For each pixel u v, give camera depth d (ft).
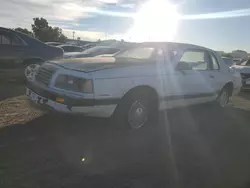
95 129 15.49
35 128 14.84
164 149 13.51
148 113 16.14
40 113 17.37
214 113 21.58
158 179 10.56
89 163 11.37
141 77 14.90
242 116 21.21
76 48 61.36
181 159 12.51
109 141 13.92
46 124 15.62
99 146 13.17
